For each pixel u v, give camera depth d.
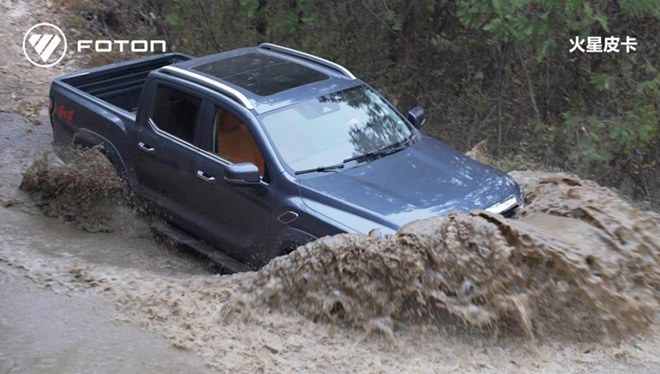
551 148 14.84
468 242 6.77
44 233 9.86
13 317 7.02
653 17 13.70
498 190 8.45
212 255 9.20
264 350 6.46
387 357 6.39
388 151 9.06
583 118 14.12
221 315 7.01
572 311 6.65
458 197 8.20
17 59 16.89
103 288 7.65
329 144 8.88
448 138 16.20
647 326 6.75
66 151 11.09
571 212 7.83
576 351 6.46
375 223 7.70
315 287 6.94
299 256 7.09
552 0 12.34
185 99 9.51
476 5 12.91
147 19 18.91
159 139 9.70
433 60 16.25
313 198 8.13
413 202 8.04
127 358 6.36
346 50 16.28
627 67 14.19
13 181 11.48
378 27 15.89
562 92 15.28
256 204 8.54
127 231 10.17
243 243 8.80
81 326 6.88
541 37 13.23
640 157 15.06
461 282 6.66
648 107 13.80
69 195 10.54
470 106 16.14
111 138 10.42
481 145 13.70
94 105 10.80
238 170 8.14
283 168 8.41
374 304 6.72
